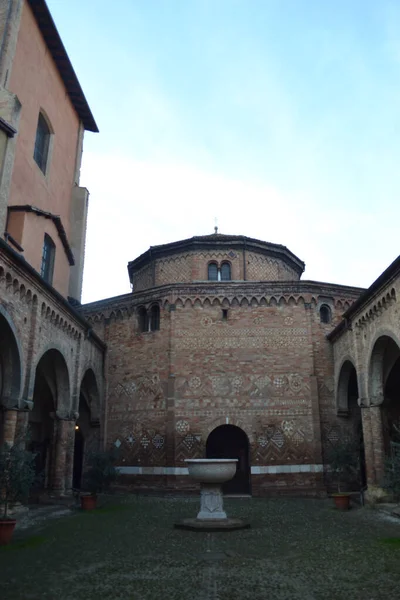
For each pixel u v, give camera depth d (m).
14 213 22.48
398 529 16.05
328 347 28.67
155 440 27.66
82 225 31.81
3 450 15.51
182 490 26.36
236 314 29.11
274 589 9.49
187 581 10.05
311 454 26.67
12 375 17.38
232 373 28.11
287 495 26.08
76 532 15.62
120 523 17.45
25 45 24.17
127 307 30.92
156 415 28.03
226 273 33.88
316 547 13.30
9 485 14.59
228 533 15.48
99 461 24.12
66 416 23.41
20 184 23.38
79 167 32.84
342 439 27.22
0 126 19.78
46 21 25.67
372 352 21.55
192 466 17.31
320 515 19.47
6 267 16.33
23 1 23.81
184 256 34.31
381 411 21.78
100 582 9.99
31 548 13.21
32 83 24.97
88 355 27.27
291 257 36.19
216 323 28.98
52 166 27.94
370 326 21.84
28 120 24.38
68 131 30.95
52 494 22.56
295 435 27.02
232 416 27.45
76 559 11.98
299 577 10.34
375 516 18.86
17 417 17.80
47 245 25.92
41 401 28.02
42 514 19.12
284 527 16.59
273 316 28.95
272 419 27.33
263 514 19.75
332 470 26.28
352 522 17.59
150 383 28.78
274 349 28.41
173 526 16.70
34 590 9.44
